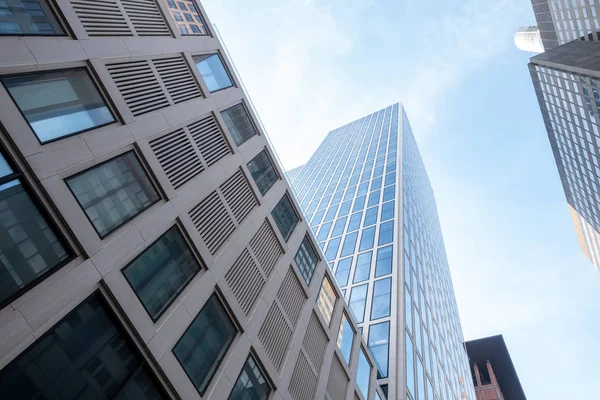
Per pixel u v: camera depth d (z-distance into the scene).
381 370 29.88
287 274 19.88
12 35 9.73
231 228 16.12
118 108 12.13
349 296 42.09
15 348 7.46
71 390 8.29
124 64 13.61
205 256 13.54
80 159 10.18
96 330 9.27
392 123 118.19
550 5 81.44
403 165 80.69
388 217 57.06
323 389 18.36
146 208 11.96
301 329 18.75
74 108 10.78
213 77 19.91
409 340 35.16
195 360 11.66
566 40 82.69
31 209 8.79
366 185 75.50
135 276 10.68
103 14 13.47
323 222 67.25
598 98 58.25
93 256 9.53
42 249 8.68
